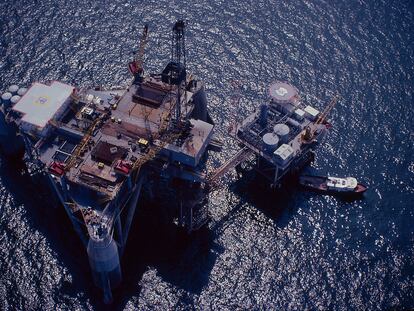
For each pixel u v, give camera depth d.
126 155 154.38
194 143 156.00
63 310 149.12
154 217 164.75
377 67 189.88
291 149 162.12
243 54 192.75
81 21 197.88
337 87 186.25
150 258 157.12
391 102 183.25
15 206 164.75
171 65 159.62
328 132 178.00
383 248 159.12
